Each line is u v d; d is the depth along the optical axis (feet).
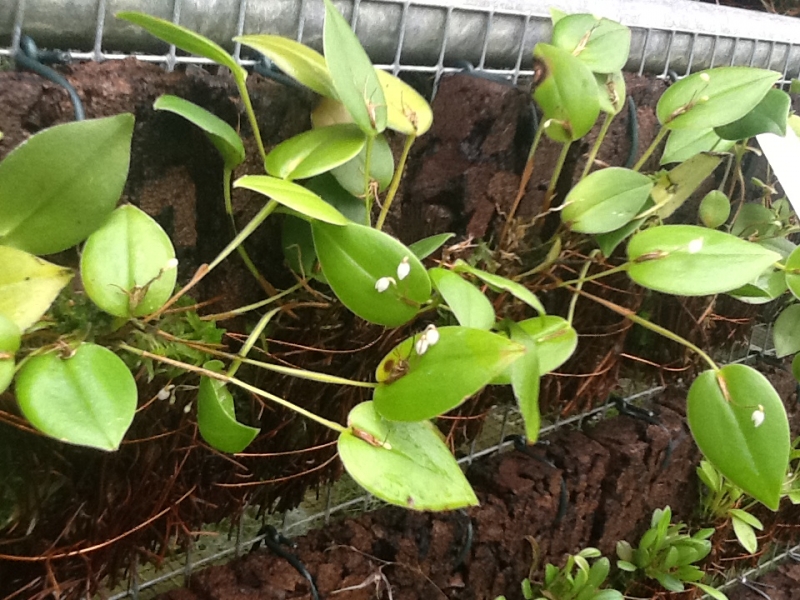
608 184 1.61
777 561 3.08
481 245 1.69
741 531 2.45
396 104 1.38
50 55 1.22
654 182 1.79
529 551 2.06
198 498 1.53
